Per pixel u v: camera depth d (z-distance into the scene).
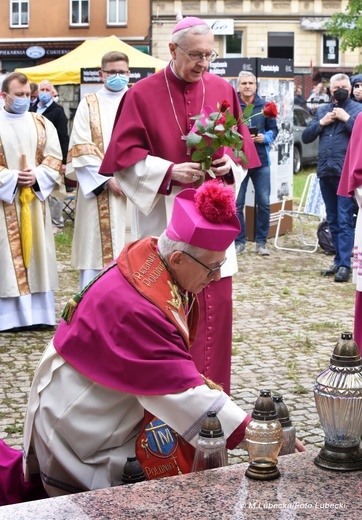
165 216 5.01
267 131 11.62
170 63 5.03
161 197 5.01
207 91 5.10
